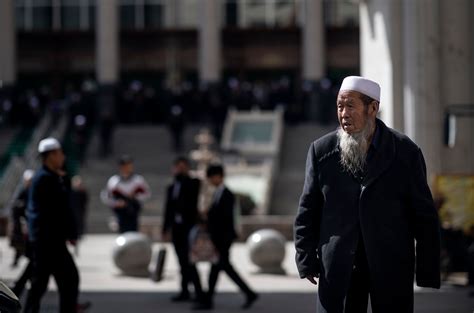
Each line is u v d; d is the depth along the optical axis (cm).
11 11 6319
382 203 803
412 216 819
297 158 4788
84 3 6812
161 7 6781
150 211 4072
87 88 5569
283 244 2352
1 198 3997
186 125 5516
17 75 6850
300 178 4397
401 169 808
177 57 6788
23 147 5172
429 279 813
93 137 5300
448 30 2286
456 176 2069
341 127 823
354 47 6569
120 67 6794
